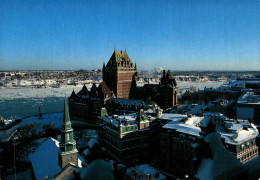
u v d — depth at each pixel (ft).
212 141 69.10
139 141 402.72
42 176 244.22
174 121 395.96
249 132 347.15
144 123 409.49
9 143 453.17
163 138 377.71
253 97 548.31
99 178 59.88
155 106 526.57
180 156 348.79
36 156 298.35
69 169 226.17
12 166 347.15
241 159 311.27
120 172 61.52
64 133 236.02
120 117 453.58
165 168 359.46
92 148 64.13
